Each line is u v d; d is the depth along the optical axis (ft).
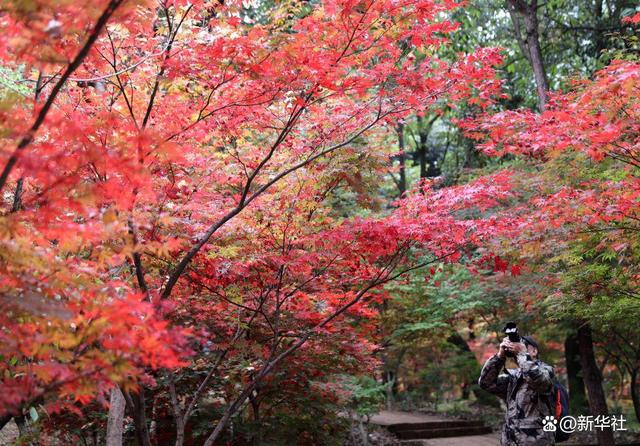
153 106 14.52
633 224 21.36
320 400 25.40
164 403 22.53
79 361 9.02
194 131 14.56
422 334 48.06
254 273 17.52
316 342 21.02
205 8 13.94
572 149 21.52
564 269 31.09
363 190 19.17
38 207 10.62
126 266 15.56
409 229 16.69
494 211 31.48
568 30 48.37
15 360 11.07
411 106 16.34
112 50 13.35
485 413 60.08
